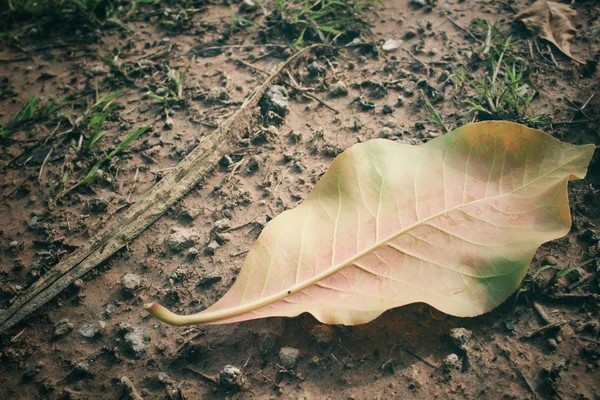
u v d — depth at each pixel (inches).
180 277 15.2
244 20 20.2
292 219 14.0
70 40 20.7
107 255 15.6
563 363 13.6
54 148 17.9
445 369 13.7
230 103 18.2
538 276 14.6
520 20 19.5
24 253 16.0
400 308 14.5
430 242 13.9
